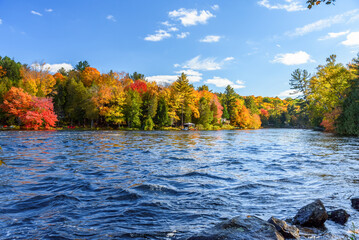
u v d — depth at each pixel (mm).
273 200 6383
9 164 11820
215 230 3832
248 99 138875
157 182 8492
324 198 6465
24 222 4891
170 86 87938
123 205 6023
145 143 25484
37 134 36062
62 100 71188
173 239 4090
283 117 140500
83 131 50312
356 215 5102
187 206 5945
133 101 67125
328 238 3988
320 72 48688
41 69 67188
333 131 49250
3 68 74125
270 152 18000
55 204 6043
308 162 12867
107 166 11695
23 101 48844
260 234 3660
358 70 42000
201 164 12500
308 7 5129
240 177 9367
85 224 4812
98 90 66750
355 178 8969
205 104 88312
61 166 11492
